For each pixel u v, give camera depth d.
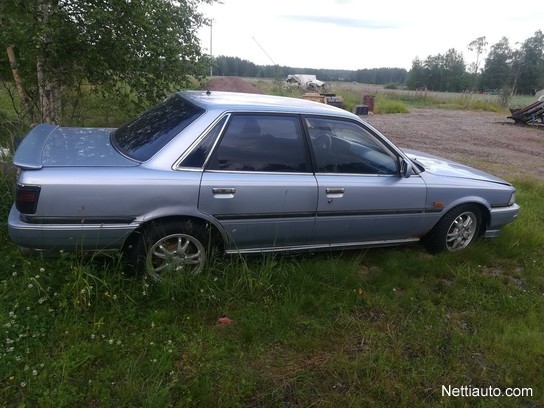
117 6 5.83
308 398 2.77
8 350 2.77
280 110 3.94
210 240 3.74
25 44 5.71
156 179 3.44
